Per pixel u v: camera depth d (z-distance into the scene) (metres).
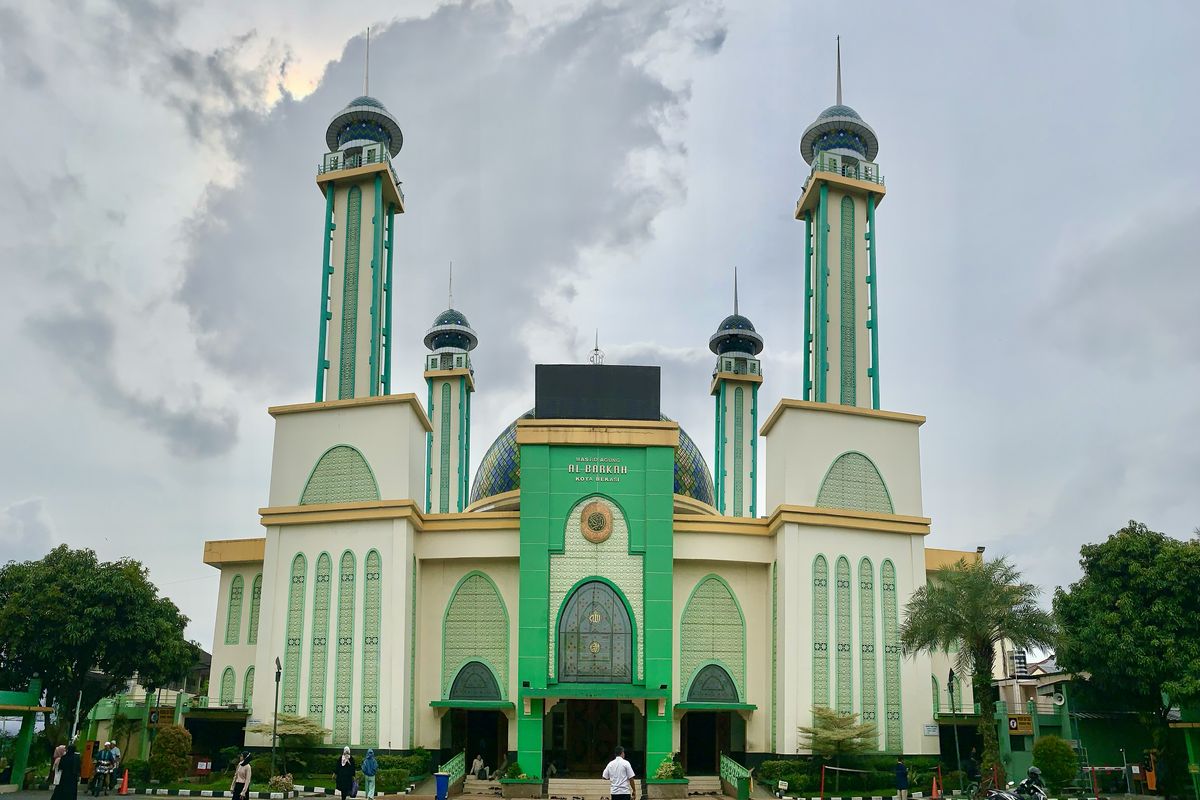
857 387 52.56
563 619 42.12
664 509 43.00
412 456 44.78
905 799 36.53
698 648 44.28
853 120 55.69
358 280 52.72
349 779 33.38
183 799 35.59
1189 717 40.94
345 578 43.09
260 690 42.53
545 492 43.06
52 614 41.44
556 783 40.69
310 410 45.81
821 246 53.66
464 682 43.66
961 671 40.22
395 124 55.78
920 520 45.09
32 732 37.81
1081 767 41.56
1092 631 41.50
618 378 45.00
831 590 43.34
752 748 43.25
